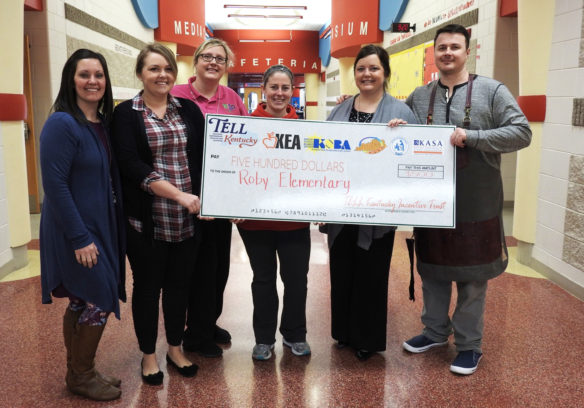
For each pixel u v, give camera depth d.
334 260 2.55
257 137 2.29
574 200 3.48
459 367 2.39
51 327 2.90
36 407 2.10
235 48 18.28
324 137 2.29
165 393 2.21
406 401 2.15
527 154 4.06
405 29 7.52
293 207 2.30
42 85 5.89
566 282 3.57
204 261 2.47
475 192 2.30
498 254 2.37
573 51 3.47
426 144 2.28
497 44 5.59
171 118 2.23
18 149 3.99
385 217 2.30
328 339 2.79
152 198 2.16
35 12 5.72
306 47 18.30
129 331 2.87
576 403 2.13
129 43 8.62
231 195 2.29
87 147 1.97
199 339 2.56
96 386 2.16
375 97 2.44
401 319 3.07
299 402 2.14
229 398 2.17
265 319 2.53
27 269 4.07
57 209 1.90
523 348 2.66
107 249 2.06
